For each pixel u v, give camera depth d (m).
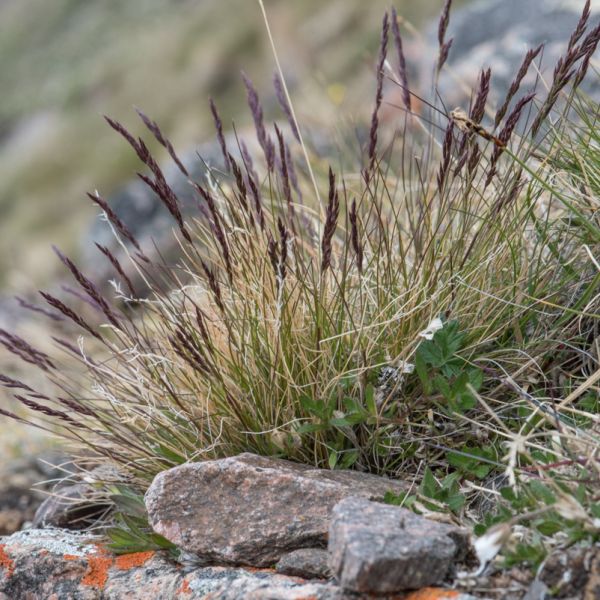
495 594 3.25
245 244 4.83
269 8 31.28
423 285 4.52
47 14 50.28
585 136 5.39
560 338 4.50
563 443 3.75
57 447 6.12
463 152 4.76
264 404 4.52
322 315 4.50
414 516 3.51
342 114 8.05
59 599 4.21
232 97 29.72
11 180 35.91
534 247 4.82
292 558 3.71
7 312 11.36
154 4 44.66
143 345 5.00
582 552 3.22
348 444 4.46
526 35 8.20
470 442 4.31
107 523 4.88
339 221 5.79
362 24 25.95
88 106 40.31
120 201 12.68
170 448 4.60
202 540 3.91
